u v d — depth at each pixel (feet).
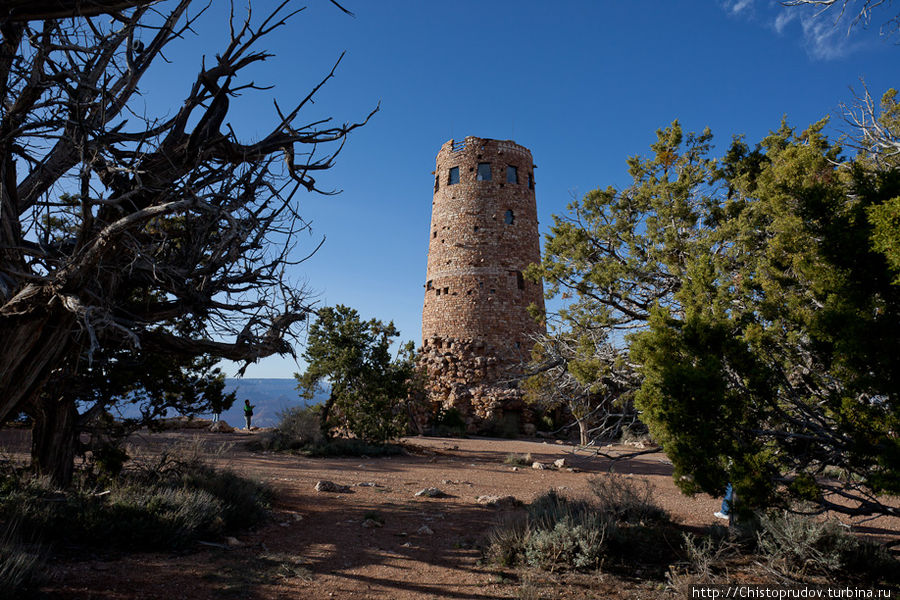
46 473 30.50
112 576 20.02
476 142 153.38
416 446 88.58
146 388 36.76
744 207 45.80
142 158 22.91
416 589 21.94
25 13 17.17
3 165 20.13
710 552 26.14
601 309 51.65
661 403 23.18
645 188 52.44
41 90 20.45
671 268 43.78
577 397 54.19
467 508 39.86
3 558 17.48
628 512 34.60
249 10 23.75
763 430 21.98
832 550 24.66
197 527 27.02
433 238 155.33
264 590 20.40
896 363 18.81
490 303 142.10
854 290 20.52
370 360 85.61
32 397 22.16
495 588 22.27
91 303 22.26
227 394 41.47
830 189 22.68
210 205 20.86
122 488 29.27
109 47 22.59
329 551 26.89
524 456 74.64
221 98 23.93
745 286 27.20
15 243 21.11
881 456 17.70
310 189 27.32
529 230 152.56
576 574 24.02
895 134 36.01
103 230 19.70
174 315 27.63
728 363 23.31
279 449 74.02
